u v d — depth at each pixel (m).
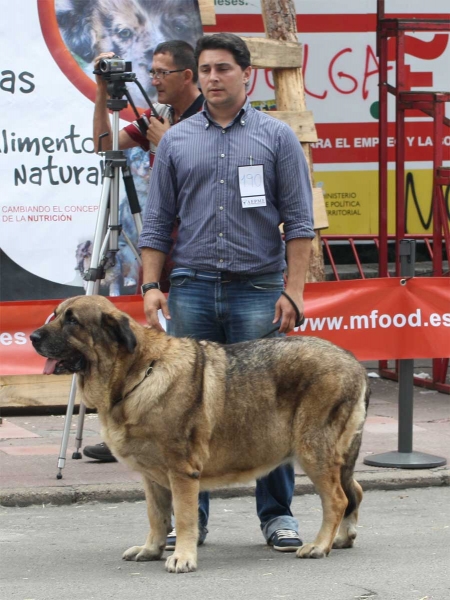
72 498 10.64
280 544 8.88
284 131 8.86
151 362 8.16
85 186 14.38
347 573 8.13
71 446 12.72
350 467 8.72
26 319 12.05
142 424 8.09
